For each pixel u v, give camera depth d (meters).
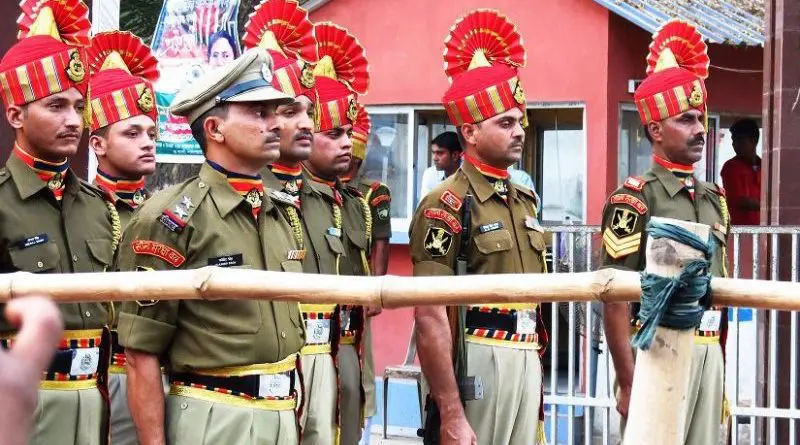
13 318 1.54
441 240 5.84
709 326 6.28
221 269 3.73
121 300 3.78
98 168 6.97
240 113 4.59
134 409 4.41
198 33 9.18
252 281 3.66
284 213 5.45
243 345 4.42
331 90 7.00
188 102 4.67
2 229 5.04
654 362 3.23
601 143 10.89
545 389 8.09
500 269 5.92
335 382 6.18
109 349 5.26
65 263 5.22
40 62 5.12
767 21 8.41
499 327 5.89
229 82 4.59
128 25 12.91
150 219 4.45
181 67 9.16
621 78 10.98
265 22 6.66
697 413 6.29
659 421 3.23
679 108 6.46
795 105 8.20
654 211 6.39
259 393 4.48
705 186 6.71
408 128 11.55
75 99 5.23
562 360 8.38
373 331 11.38
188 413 4.43
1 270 5.07
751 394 8.69
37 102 5.11
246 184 4.65
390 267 11.58
